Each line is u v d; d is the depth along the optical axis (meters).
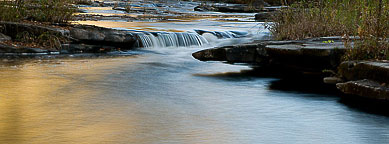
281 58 10.59
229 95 8.20
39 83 8.85
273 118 6.56
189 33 15.97
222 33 17.20
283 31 13.20
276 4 39.94
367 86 7.58
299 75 10.31
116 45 14.55
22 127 5.75
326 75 9.80
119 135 5.50
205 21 23.05
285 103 7.57
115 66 11.38
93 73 10.22
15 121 6.03
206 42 16.28
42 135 5.43
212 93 8.34
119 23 19.97
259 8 34.00
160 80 9.62
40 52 13.09
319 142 5.45
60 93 7.96
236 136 5.60
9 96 7.61
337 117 6.69
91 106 7.04
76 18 21.38
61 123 5.99
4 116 6.28
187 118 6.44
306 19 13.25
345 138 5.63
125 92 8.23
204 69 11.22
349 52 8.95
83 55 13.23
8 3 14.66
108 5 37.03
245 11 34.16
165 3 43.06
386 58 8.48
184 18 25.58
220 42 16.56
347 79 8.55
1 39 13.06
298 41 11.27
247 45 11.40
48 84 8.78
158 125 6.03
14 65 10.99
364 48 8.71
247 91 8.57
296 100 7.79
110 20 21.84
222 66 11.60
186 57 13.38
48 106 6.95
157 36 15.38
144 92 8.28
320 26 12.80
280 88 8.88
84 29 14.27
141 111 6.79
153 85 9.02
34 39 13.52
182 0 48.25
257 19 24.70
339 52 9.37
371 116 6.75
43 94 7.84
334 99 7.89
